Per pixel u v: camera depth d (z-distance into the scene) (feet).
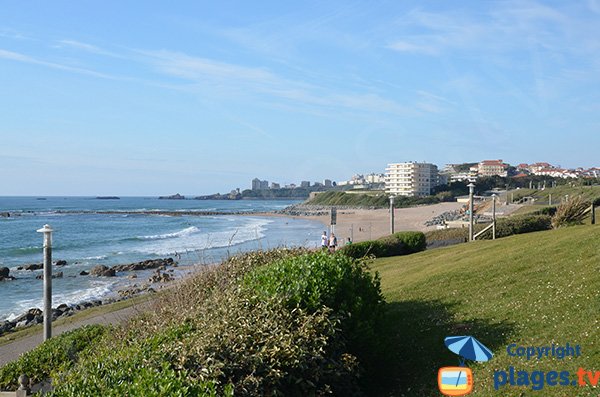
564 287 31.89
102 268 132.26
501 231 91.61
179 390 13.75
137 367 16.03
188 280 34.65
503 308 31.24
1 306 96.37
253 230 257.55
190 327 20.58
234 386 16.25
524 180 545.85
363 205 531.91
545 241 49.34
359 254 73.67
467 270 43.78
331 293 24.26
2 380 33.47
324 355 21.29
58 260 150.00
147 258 161.68
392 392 24.72
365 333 24.85
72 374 18.40
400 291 41.98
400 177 570.05
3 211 484.33
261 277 25.94
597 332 23.97
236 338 18.34
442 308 34.53
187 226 310.24
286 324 20.86
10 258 166.71
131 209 597.93
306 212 474.08
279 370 17.84
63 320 69.97
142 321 28.37
